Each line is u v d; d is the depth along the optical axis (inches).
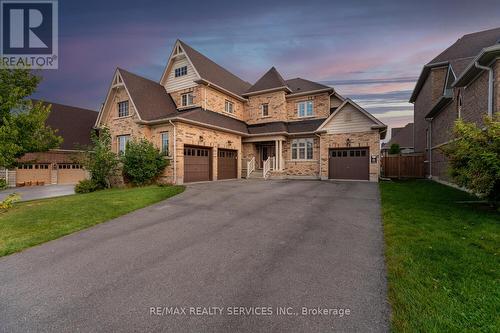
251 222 245.6
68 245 196.9
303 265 148.6
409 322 92.4
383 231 208.1
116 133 643.5
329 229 217.3
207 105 690.8
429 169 645.9
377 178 581.3
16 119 429.7
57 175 906.1
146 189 468.8
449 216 237.3
